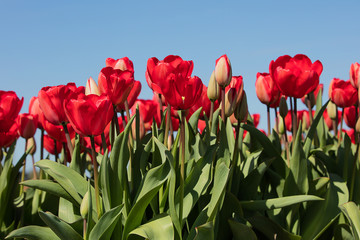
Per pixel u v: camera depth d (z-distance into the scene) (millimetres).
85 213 1990
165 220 2066
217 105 2758
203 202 2342
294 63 2439
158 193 2336
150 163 2605
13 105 2799
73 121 1870
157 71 1956
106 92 2074
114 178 2143
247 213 2459
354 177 2801
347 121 3705
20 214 3049
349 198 2744
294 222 2568
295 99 2494
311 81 2377
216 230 2238
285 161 2668
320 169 3016
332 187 2689
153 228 2029
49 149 3373
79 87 2377
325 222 2609
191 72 2191
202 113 2775
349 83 3162
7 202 2914
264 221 2439
